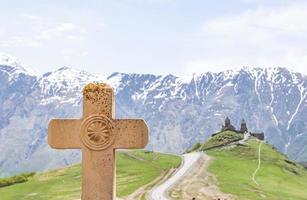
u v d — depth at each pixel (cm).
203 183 14175
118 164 17962
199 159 19475
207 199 11675
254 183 15150
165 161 18775
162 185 13775
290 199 13012
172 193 12425
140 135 2231
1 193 14188
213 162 18738
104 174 2247
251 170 18100
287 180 17562
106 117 2227
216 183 14225
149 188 13262
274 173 18238
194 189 13062
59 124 2258
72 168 17188
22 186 14888
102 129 2230
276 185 15838
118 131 2233
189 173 16162
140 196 12006
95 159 2245
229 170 17412
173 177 15312
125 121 2231
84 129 2241
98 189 2250
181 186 13562
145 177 15400
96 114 2228
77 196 12594
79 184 14612
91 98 2228
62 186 14412
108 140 2234
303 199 13512
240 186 13975
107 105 2227
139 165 17775
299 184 17262
